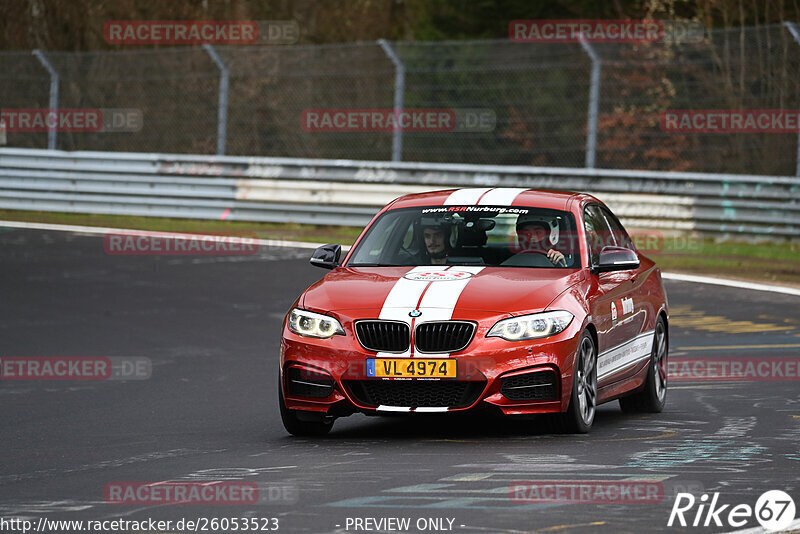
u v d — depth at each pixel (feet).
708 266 173.27
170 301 143.64
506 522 50.37
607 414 86.17
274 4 339.16
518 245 80.02
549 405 71.20
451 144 281.74
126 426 80.38
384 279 75.56
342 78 307.78
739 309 138.00
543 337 70.85
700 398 90.79
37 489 59.06
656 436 73.36
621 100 265.54
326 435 76.13
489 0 300.61
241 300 144.77
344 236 203.51
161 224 216.74
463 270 76.59
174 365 107.65
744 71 262.26
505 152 278.87
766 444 70.13
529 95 280.10
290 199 214.69
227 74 223.30
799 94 258.78
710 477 59.88
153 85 318.45
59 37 333.01
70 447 72.33
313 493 56.59
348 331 71.61
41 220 219.00
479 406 69.97
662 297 90.12
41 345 117.50
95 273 163.43
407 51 301.63
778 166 254.06
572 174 201.46
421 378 70.08
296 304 75.41
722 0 272.31
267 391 95.35
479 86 276.00
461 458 65.62
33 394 94.73
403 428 78.33
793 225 190.70
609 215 89.81
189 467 64.54
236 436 75.77
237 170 219.82
